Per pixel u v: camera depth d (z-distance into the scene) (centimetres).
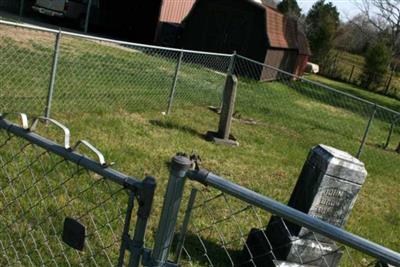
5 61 907
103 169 187
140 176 538
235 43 1925
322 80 2998
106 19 2406
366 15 3469
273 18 1995
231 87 773
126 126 732
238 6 1909
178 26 2175
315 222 160
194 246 398
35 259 322
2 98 704
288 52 2170
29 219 365
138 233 182
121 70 1149
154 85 1070
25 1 2311
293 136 1030
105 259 342
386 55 3098
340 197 367
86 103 796
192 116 936
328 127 1253
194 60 1938
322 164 362
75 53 1197
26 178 426
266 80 1941
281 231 371
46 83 829
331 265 378
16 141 475
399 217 657
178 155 179
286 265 362
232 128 938
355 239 155
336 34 3791
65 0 2158
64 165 459
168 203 177
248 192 169
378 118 1716
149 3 2355
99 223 383
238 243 424
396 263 150
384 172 945
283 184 658
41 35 1304
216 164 673
